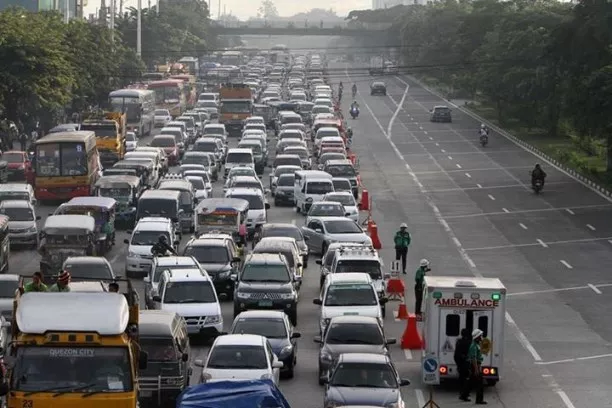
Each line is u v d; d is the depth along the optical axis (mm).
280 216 92312
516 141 146875
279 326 48062
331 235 74250
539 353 52844
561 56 112125
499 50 159000
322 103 177250
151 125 154125
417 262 74250
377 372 40469
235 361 42344
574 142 136625
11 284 53406
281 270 57938
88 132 100375
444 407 43594
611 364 51031
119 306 33812
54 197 95750
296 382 46844
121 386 33031
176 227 79500
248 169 102562
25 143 128250
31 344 33125
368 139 150000
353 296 53438
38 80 113312
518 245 80625
